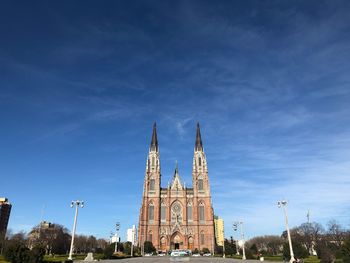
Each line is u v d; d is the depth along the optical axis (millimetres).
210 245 147250
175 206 156750
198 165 162625
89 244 189500
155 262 67438
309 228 134375
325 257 53281
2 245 82812
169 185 160375
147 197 155375
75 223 62781
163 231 150875
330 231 127375
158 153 165625
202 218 153375
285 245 65812
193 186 158875
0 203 187875
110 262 65125
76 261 66625
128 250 116500
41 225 149750
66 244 151125
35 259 45031
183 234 149875
